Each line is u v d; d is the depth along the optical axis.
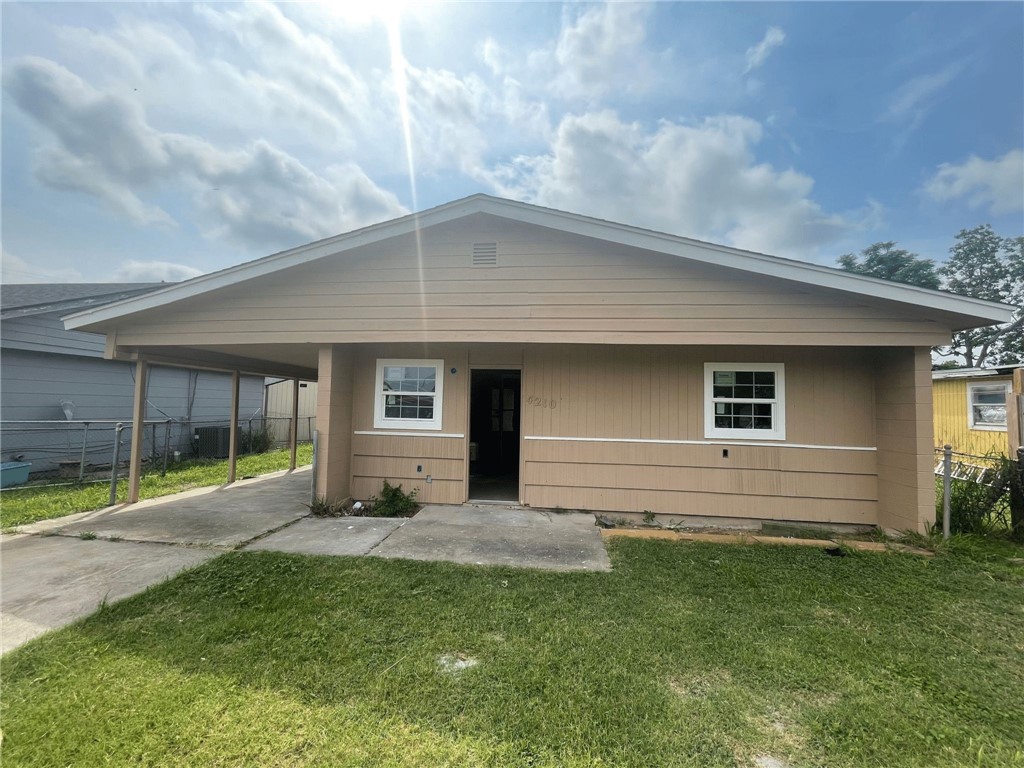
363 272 6.15
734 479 6.25
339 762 1.97
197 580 3.97
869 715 2.31
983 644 3.06
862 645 3.00
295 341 6.25
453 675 2.61
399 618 3.29
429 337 6.00
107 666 2.69
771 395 6.27
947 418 12.61
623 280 5.66
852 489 6.02
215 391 14.38
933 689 2.55
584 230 5.49
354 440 7.01
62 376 10.54
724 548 5.01
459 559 4.54
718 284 5.49
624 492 6.45
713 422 6.34
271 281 6.33
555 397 6.66
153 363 7.47
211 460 12.68
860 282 5.01
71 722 2.22
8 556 4.63
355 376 7.09
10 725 2.20
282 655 2.81
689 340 5.52
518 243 5.88
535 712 2.30
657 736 2.15
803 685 2.57
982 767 2.00
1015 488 5.55
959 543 5.02
